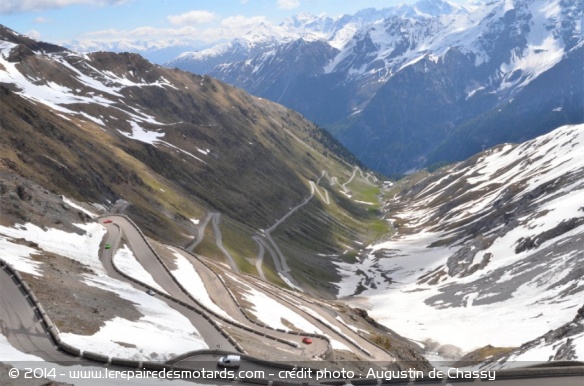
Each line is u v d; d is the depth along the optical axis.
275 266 193.25
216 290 97.19
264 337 73.75
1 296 52.28
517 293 145.50
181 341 55.69
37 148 146.62
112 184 168.62
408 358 100.25
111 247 96.19
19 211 86.25
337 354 74.50
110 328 52.56
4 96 159.12
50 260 71.12
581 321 84.19
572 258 144.50
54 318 49.56
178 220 182.50
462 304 155.88
